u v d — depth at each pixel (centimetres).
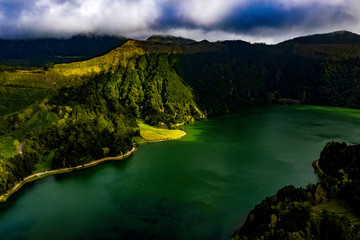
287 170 15162
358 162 12781
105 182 14525
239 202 11988
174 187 13612
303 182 13688
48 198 13062
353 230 8338
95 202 12525
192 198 12475
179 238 9831
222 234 9962
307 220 8506
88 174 15650
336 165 13912
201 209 11556
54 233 10419
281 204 9531
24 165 15262
